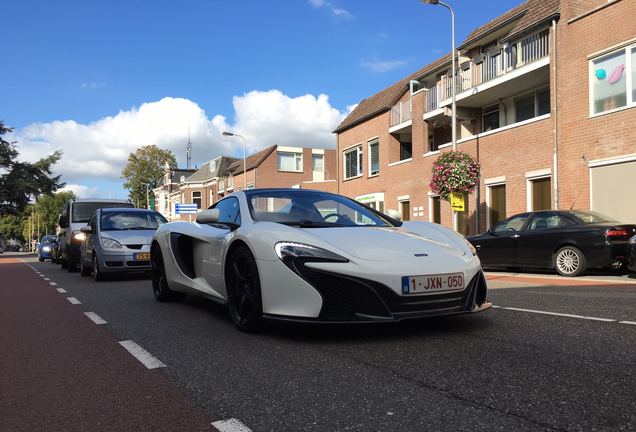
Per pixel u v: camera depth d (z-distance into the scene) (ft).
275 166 151.84
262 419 8.71
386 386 10.10
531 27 51.55
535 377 10.37
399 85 83.71
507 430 7.90
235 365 11.95
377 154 83.97
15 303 24.58
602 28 44.55
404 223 17.12
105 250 33.58
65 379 11.53
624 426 7.93
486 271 38.86
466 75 65.41
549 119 49.32
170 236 21.17
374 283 12.48
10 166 166.09
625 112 42.37
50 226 324.19
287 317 13.20
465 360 11.68
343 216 16.83
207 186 193.26
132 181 250.16
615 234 30.91
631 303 19.62
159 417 9.05
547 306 18.94
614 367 10.93
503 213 56.03
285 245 13.52
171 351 13.55
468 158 51.88
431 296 12.87
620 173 42.98
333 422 8.45
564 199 47.65
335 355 12.45
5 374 12.08
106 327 17.26
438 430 7.99
